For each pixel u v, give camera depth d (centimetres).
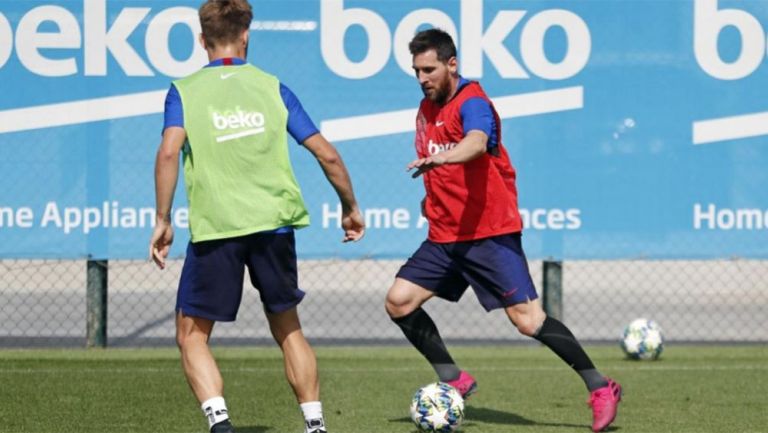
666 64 3781
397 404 2741
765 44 3797
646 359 3634
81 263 7138
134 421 2452
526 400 2816
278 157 1958
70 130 3697
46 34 3694
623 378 3206
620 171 3769
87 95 3703
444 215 2348
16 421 2445
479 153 2094
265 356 3681
